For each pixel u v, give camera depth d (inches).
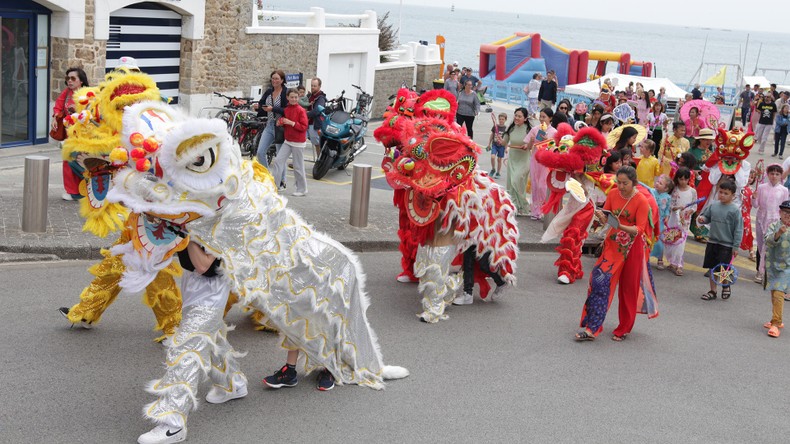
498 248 370.6
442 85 1015.6
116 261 287.1
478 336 338.3
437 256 345.4
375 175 690.2
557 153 459.8
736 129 533.6
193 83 740.7
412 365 300.0
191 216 223.1
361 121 719.1
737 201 530.3
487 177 372.2
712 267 436.1
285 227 246.5
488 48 1668.3
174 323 284.0
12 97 608.4
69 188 448.1
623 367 320.2
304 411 254.5
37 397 245.8
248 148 643.5
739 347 358.3
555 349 332.8
